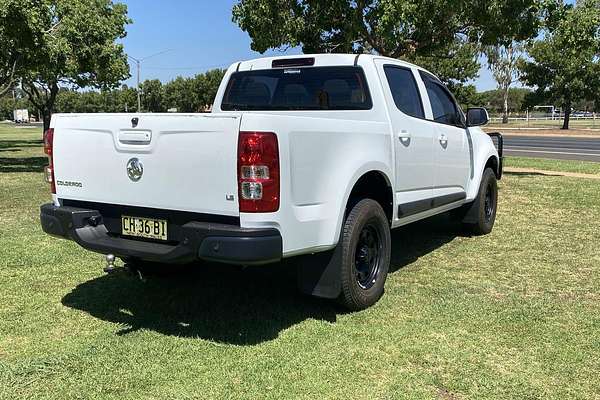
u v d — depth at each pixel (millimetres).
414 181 5453
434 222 8336
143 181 3945
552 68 44531
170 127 3756
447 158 6227
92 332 4180
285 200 3654
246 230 3510
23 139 37531
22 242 6770
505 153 23625
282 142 3605
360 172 4391
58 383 3396
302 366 3645
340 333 4164
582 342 4008
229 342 4008
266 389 3357
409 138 5285
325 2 11938
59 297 4926
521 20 12031
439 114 6289
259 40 12359
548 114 81500
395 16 10711
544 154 22953
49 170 4621
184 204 3771
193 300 4879
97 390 3324
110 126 4066
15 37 13922
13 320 4395
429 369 3609
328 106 5379
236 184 3527
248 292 5090
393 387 3383
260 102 5871
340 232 4223
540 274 5652
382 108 5047
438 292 5074
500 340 4043
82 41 18000
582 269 5820
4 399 3199
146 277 5320
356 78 5219
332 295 4367
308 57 5512
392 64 5512
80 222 4258
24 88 27750
